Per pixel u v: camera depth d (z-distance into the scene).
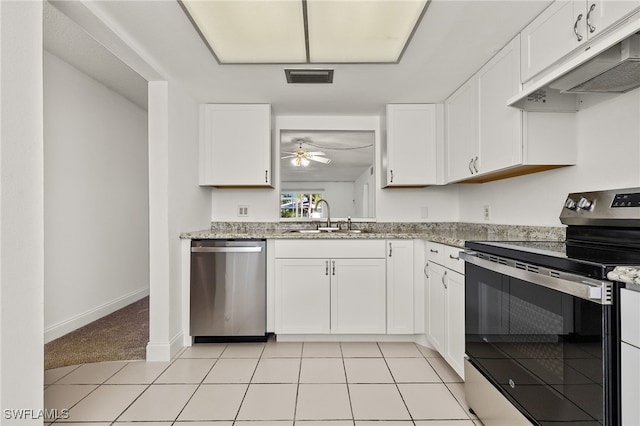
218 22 1.77
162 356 2.40
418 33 1.85
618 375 0.93
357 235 2.70
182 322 2.67
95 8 1.64
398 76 2.41
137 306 3.67
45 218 2.64
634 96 1.47
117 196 3.54
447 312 2.19
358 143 3.43
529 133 1.79
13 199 1.19
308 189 3.44
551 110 1.76
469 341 1.80
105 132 3.34
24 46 1.23
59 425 1.65
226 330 2.68
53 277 2.72
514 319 1.39
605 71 1.27
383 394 1.94
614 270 0.93
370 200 3.42
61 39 2.46
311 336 2.78
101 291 3.29
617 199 1.39
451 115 2.76
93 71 3.00
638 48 1.12
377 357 2.46
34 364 1.27
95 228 3.20
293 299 2.73
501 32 1.83
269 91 2.72
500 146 2.00
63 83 2.80
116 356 2.46
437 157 2.98
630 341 0.91
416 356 2.48
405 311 2.73
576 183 1.80
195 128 2.92
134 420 1.70
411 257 2.74
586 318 1.01
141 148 4.00
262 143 3.00
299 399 1.89
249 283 2.68
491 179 2.59
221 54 2.12
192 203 2.87
